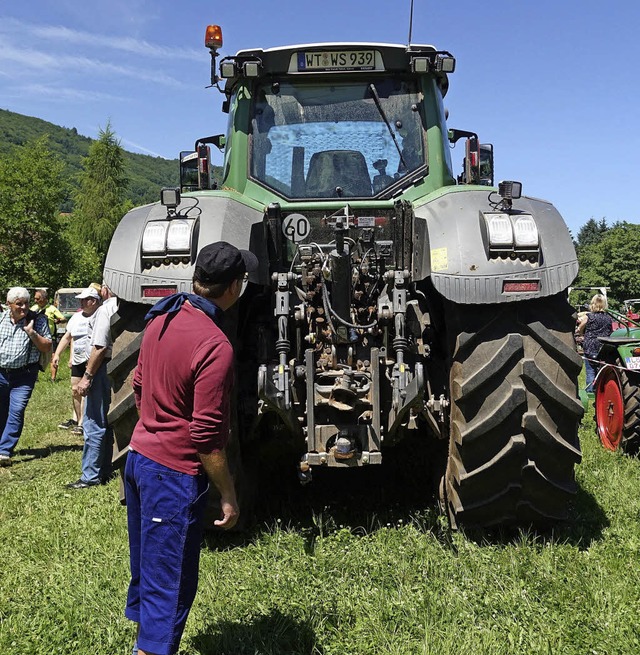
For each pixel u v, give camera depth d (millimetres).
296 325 3994
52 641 3066
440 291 3619
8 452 6957
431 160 4645
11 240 34062
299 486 4949
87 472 5980
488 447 3707
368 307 4055
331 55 4676
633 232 59375
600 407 6770
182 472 2635
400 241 4055
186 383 2617
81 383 5957
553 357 3713
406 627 3045
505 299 3586
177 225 3766
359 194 4586
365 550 3824
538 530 4059
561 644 2879
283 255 4281
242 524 4133
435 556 3715
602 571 3521
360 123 4688
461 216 3756
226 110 5629
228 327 3910
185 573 2637
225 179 4887
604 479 5203
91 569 3822
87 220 55250
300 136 4676
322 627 3062
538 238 3629
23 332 7074
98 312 5938
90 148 56438
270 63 4680
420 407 3787
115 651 2992
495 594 3281
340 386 3752
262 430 4484
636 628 2975
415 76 4730
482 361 3672
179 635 2609
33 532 4520
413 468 5074
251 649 2924
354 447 3744
